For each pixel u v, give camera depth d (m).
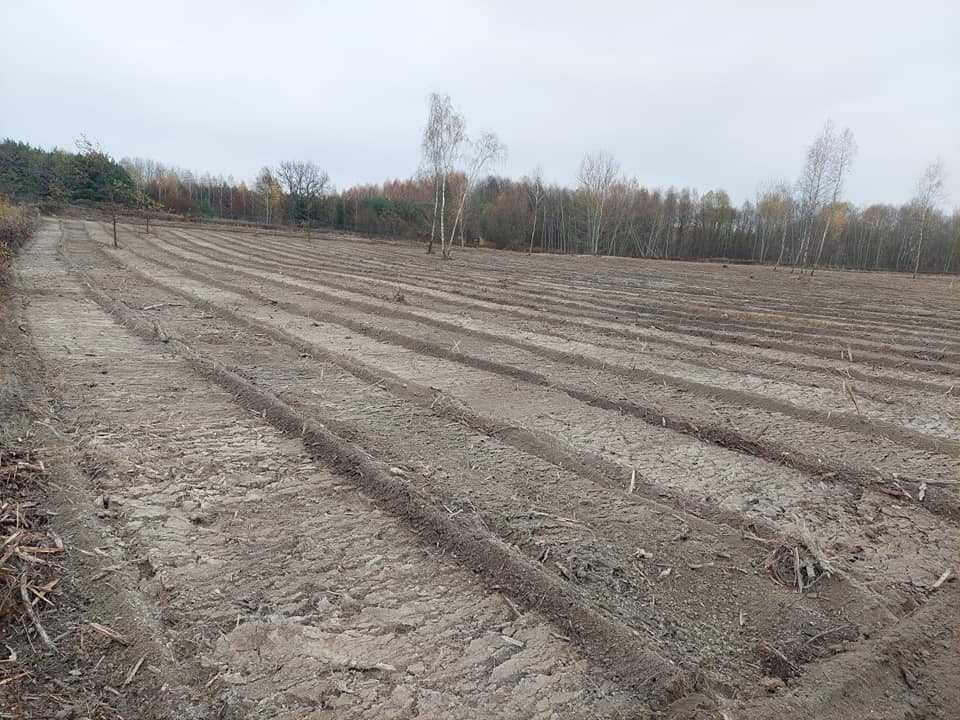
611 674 2.40
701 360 7.81
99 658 2.34
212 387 5.70
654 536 3.43
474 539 3.23
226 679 2.27
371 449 4.43
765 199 53.06
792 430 5.29
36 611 2.57
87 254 17.39
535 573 2.95
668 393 6.28
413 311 10.62
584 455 4.48
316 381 6.08
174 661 2.33
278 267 17.25
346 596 2.79
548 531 3.42
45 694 2.15
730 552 3.32
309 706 2.17
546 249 54.03
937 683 2.45
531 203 56.91
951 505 3.93
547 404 5.75
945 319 12.67
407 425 4.96
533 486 3.97
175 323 8.47
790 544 3.33
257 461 4.14
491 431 4.93
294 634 2.52
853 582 3.07
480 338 8.70
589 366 7.28
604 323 10.48
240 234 37.69
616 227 52.00
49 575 2.78
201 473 3.91
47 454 3.97
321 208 57.12
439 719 2.15
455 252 34.66
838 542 3.48
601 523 3.54
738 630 2.71
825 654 2.58
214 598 2.71
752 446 4.86
